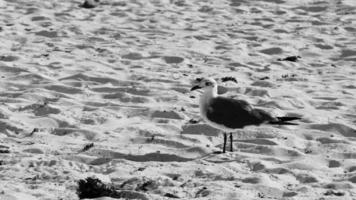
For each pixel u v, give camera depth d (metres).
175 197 10.10
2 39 22.31
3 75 18.39
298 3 28.02
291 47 22.03
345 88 17.56
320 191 10.44
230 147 12.77
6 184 10.48
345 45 22.11
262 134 13.59
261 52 21.59
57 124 14.45
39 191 10.19
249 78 18.72
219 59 20.59
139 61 20.17
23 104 15.73
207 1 28.55
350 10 26.58
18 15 25.56
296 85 17.80
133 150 12.70
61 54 20.69
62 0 28.31
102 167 11.76
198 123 14.32
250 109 12.50
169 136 13.54
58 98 16.20
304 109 15.52
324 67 19.95
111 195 10.11
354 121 14.66
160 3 28.08
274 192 10.41
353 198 9.97
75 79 18.06
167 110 15.19
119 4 27.91
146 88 17.14
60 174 11.20
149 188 10.68
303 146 13.09
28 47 21.48
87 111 15.35
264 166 11.69
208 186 10.59
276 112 15.01
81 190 10.13
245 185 10.68
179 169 11.58
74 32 23.55
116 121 14.65
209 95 12.53
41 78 18.00
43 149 12.70
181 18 25.69
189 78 18.39
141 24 24.81
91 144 12.85
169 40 22.67
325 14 26.19
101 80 17.98
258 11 26.75
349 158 12.38
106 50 21.23
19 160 11.89
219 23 25.06
